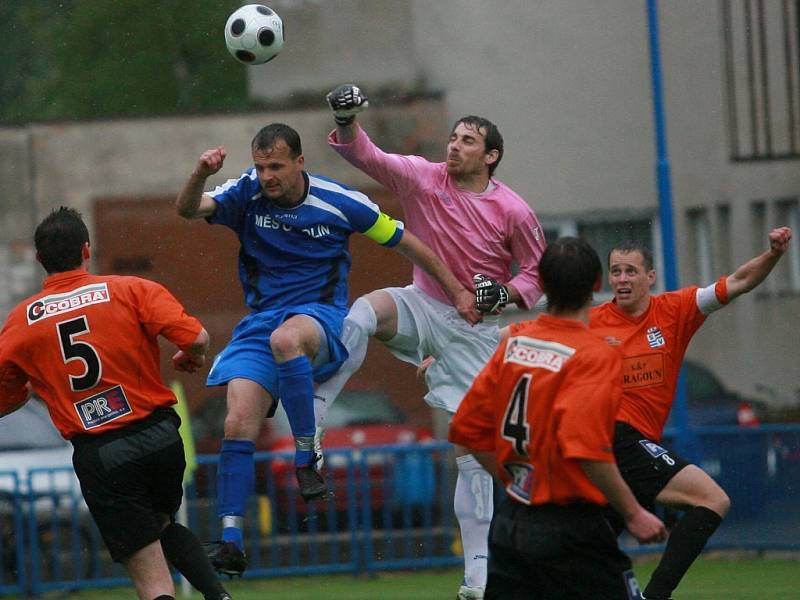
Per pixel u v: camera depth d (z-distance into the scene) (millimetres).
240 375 20453
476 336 23203
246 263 21016
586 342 16312
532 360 16406
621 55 56906
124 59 75312
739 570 36406
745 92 56906
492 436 17000
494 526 17000
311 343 20391
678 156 57031
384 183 22594
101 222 56094
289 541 37812
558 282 16422
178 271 54281
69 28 77250
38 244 19547
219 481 20328
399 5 59125
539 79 57188
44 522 35969
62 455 39906
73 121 57875
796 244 57250
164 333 19156
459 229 22562
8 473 35812
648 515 16031
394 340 22812
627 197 56812
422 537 38000
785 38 56656
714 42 56906
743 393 57062
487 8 57719
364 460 37750
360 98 21312
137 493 19391
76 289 19344
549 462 16312
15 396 19797
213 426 48000
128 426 19234
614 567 16578
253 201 20688
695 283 57125
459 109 57656
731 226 57125
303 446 20156
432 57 58438
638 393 22328
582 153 57031
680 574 21484
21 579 35562
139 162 57844
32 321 19234
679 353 22562
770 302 57125
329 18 60750
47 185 57875
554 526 16406
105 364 19156
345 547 37906
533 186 57031
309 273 20844
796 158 56906
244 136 57844
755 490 38406
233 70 73938
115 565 36844
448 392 23469
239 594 34688
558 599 16688
